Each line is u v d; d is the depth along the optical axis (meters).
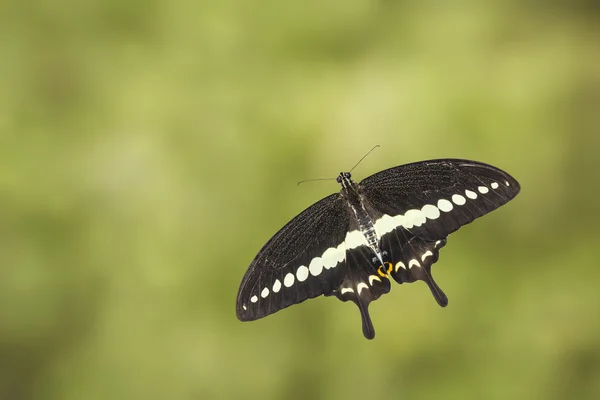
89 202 0.85
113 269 0.84
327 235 0.67
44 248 0.84
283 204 0.85
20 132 0.85
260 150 0.86
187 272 0.84
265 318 0.83
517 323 0.83
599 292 0.83
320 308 0.83
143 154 0.85
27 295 0.83
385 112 0.86
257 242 0.84
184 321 0.83
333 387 0.83
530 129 0.86
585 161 0.85
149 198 0.85
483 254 0.84
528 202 0.85
